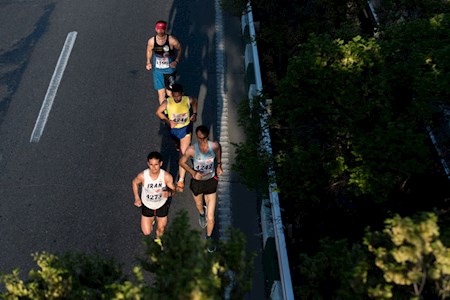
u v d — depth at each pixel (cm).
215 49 2223
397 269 792
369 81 1191
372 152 1089
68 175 1673
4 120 1877
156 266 912
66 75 2084
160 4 2502
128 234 1507
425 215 773
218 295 827
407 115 1134
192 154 1331
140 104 1950
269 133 1471
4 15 2434
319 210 1327
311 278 960
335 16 1753
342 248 921
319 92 1210
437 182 1254
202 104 1950
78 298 852
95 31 2331
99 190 1628
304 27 1762
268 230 1417
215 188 1393
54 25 2370
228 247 843
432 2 1578
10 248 1466
